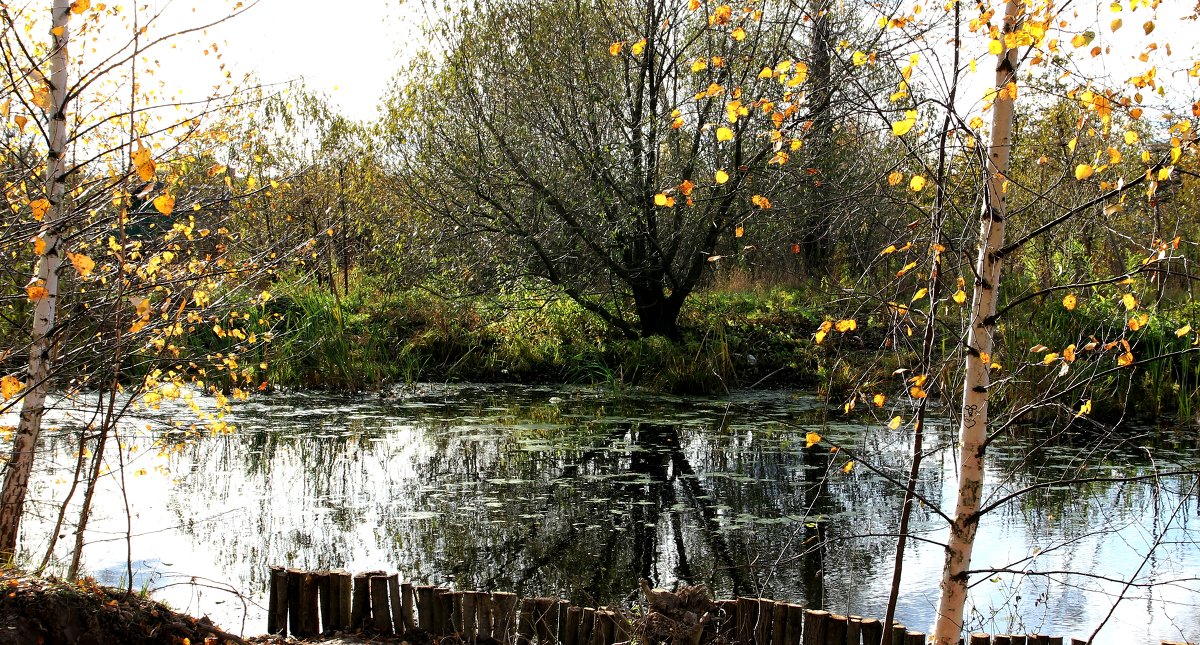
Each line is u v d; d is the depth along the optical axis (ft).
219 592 19.25
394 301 55.77
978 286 12.41
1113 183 12.28
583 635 16.30
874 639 15.21
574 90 45.55
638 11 44.06
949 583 12.77
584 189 45.91
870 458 31.89
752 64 37.32
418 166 48.57
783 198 31.91
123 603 14.28
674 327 50.49
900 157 14.29
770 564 21.48
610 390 46.73
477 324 53.06
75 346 19.45
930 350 13.35
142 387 18.47
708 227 44.45
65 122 16.46
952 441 13.32
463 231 48.29
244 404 41.42
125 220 16.03
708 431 36.70
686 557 21.95
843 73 13.94
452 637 16.71
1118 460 30.83
